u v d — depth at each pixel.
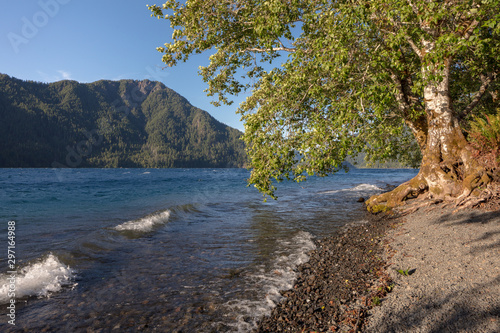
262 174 8.91
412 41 9.68
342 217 12.02
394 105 11.88
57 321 3.72
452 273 4.16
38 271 5.54
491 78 11.16
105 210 15.67
